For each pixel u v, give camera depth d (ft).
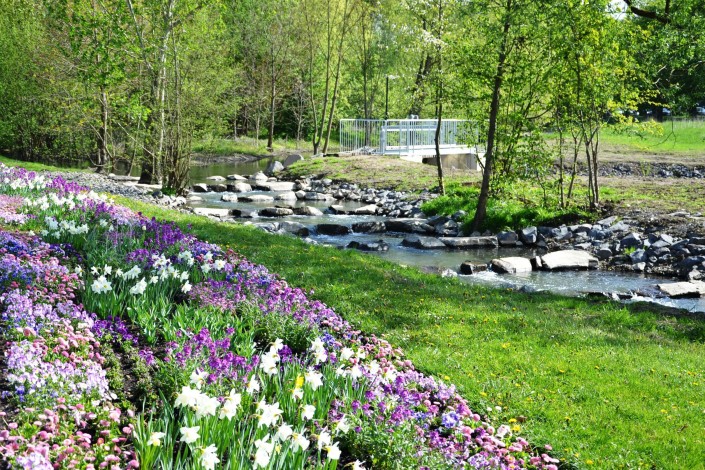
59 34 105.29
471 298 38.75
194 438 15.44
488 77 65.41
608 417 23.48
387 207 85.05
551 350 29.99
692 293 47.78
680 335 33.88
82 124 110.63
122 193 77.92
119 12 83.05
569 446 21.33
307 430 18.85
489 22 62.80
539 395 24.81
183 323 26.73
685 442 21.88
